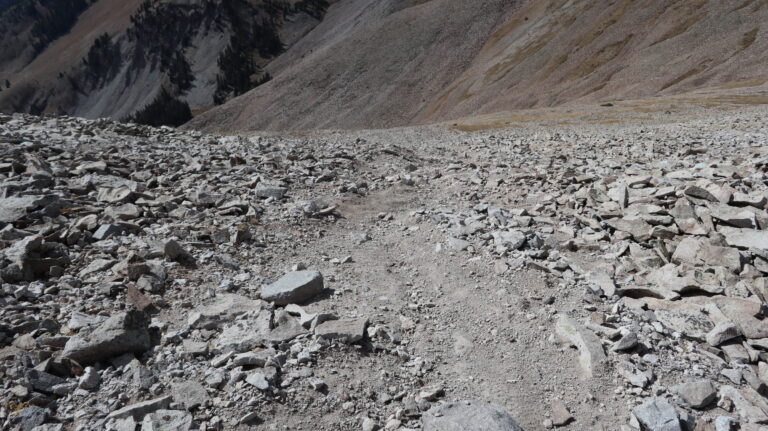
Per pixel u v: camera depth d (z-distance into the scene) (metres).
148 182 14.37
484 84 181.62
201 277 9.64
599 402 7.30
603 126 58.81
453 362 8.16
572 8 193.38
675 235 11.94
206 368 7.09
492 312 9.42
